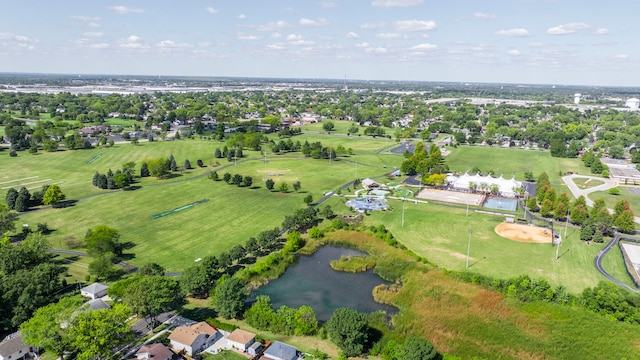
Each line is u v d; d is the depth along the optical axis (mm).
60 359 85188
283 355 86250
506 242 148000
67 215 170125
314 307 110125
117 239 139375
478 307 107375
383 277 126625
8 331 94625
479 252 139625
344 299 114562
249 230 158125
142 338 92625
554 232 157625
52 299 105312
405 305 109938
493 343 95000
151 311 94938
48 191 176500
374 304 112312
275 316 98812
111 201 188875
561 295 109125
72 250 138875
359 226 161750
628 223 155250
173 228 158875
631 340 95000
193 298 111688
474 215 176125
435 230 159125
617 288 109688
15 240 144500
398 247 142250
